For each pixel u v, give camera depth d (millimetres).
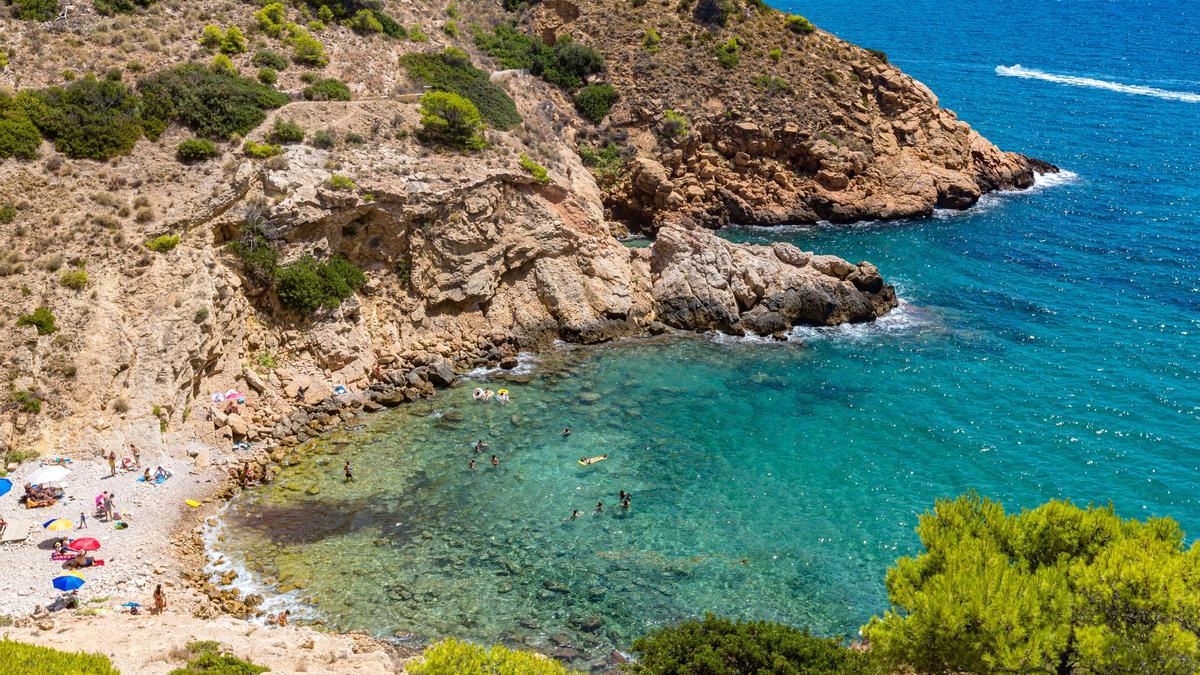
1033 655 26469
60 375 54781
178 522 49531
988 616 27344
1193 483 53812
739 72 107938
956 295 81938
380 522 50406
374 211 68500
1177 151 122250
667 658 31953
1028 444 58312
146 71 74562
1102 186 109875
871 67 112500
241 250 63812
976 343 72562
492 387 65938
